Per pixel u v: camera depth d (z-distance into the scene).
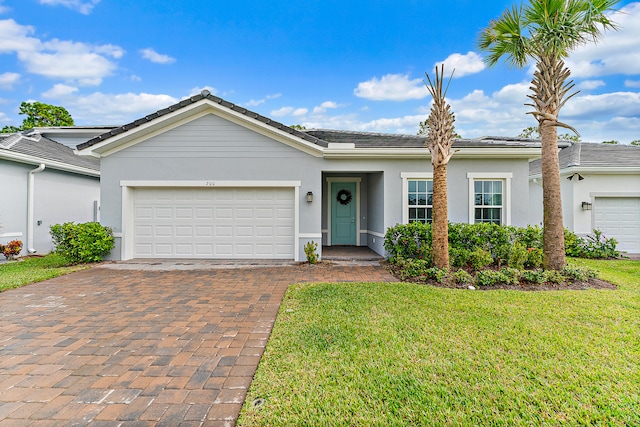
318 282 7.18
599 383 3.04
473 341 3.95
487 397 2.83
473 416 2.59
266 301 5.83
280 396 2.89
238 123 9.80
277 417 2.61
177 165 9.81
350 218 12.93
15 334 4.36
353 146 9.52
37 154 11.52
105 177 9.77
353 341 3.97
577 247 10.80
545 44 6.84
